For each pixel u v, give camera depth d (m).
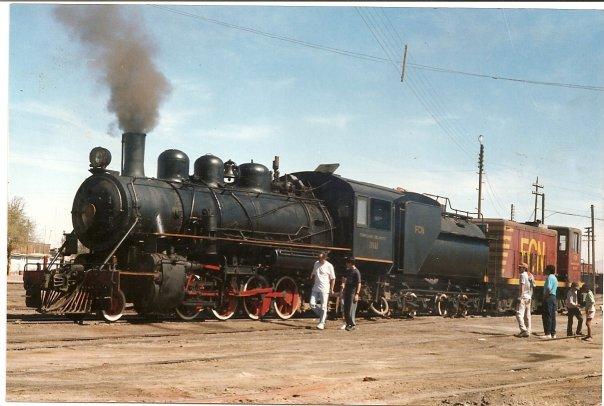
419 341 13.50
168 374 8.40
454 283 23.27
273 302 16.47
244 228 15.81
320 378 8.73
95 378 7.93
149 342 10.88
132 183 13.95
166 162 15.16
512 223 25.70
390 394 8.04
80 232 13.99
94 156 14.07
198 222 14.84
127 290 13.73
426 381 8.97
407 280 20.78
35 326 11.99
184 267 13.88
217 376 8.48
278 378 8.60
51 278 12.85
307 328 14.87
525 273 16.11
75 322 12.89
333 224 18.31
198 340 11.57
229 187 16.25
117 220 13.62
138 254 13.84
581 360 12.01
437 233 20.72
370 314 19.62
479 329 17.38
